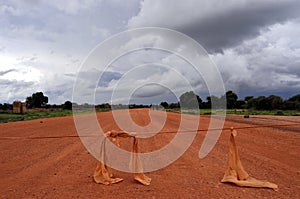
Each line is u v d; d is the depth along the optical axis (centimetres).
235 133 581
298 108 4194
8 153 910
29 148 1010
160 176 620
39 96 6153
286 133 1339
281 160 744
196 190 514
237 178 562
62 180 587
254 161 734
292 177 585
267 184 525
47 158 819
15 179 595
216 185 544
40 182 573
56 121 2381
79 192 510
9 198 480
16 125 2008
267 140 1116
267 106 4481
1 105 4562
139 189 528
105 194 499
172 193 500
